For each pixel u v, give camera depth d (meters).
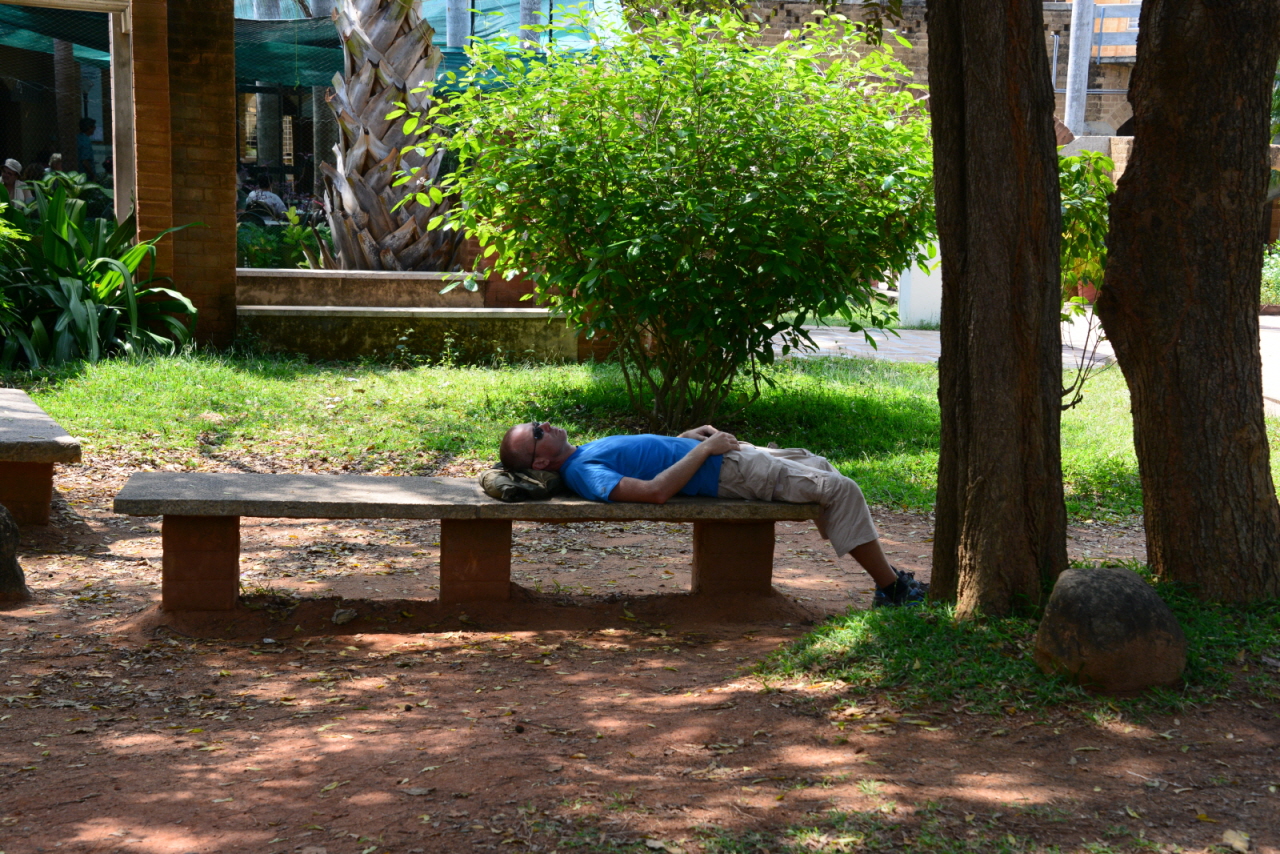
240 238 16.77
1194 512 4.49
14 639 4.84
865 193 10.00
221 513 4.89
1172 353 4.47
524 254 10.78
